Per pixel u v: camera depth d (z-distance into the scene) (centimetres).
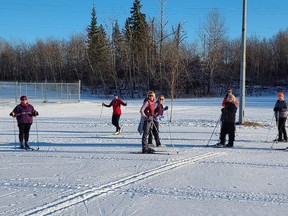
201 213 556
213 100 4778
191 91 6450
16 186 696
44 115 2542
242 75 1894
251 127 1802
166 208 578
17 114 1172
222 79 7019
